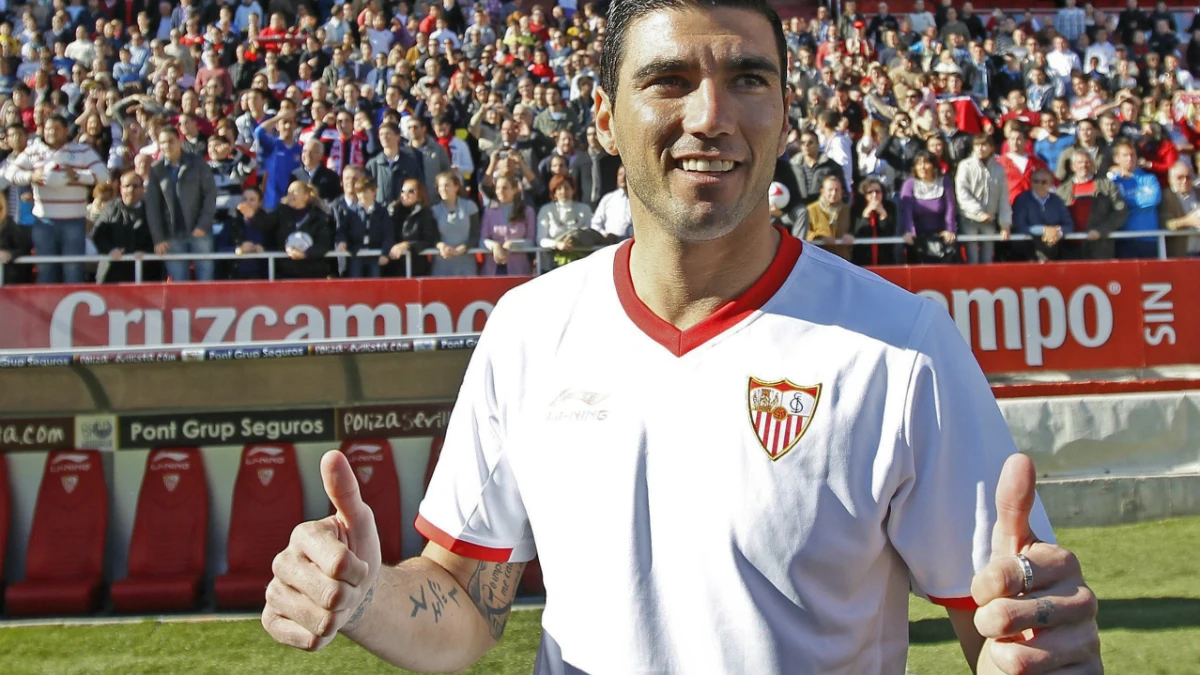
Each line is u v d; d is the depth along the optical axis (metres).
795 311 1.50
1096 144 9.33
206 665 4.58
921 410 1.42
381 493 5.92
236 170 9.56
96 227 8.45
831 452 1.41
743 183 1.44
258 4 14.40
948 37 14.36
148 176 8.44
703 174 1.43
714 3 1.44
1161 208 9.18
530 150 9.97
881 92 12.44
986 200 8.88
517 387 1.61
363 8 14.20
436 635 1.57
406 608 1.53
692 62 1.43
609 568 1.45
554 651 1.50
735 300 1.51
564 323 1.61
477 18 14.35
